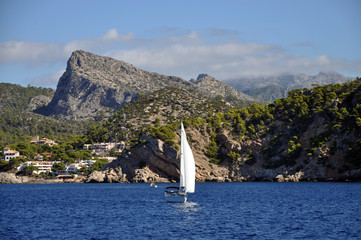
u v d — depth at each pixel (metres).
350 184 143.38
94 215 75.31
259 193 116.81
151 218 69.75
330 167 166.75
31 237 55.47
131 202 97.94
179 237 54.03
